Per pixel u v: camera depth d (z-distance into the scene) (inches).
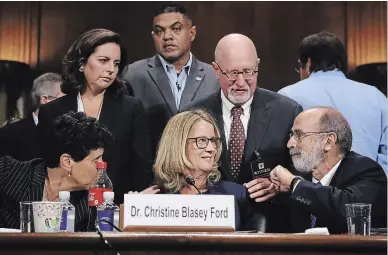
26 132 149.9
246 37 154.1
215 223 92.0
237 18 154.5
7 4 153.2
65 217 109.0
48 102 150.9
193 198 92.0
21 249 84.4
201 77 153.6
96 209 127.8
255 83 153.1
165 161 131.9
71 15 153.6
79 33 153.3
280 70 153.6
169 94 152.6
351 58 154.1
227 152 150.9
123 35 153.9
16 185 131.0
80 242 84.0
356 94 152.5
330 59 153.5
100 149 134.0
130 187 149.9
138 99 152.6
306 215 145.0
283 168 145.7
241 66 152.4
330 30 154.7
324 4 155.1
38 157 149.1
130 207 90.9
